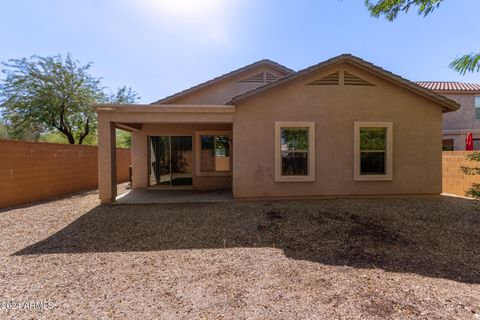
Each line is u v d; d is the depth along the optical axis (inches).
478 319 113.1
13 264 176.6
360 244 213.3
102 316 117.5
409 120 371.2
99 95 727.7
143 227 257.1
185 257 189.2
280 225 259.6
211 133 499.8
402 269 169.2
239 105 356.8
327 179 364.8
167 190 478.0
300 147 367.2
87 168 546.9
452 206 323.0
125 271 165.9
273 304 127.1
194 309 123.2
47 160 426.9
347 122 365.1
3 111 634.2
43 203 374.3
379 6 287.4
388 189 369.7
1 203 343.6
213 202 356.2
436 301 128.9
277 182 361.4
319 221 269.3
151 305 126.8
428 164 373.4
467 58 236.4
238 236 233.3
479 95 767.7
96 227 258.1
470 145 520.7
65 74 648.4
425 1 266.4
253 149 359.6
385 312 119.2
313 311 120.6
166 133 503.2
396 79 358.6
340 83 363.3
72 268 170.6
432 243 214.7
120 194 431.2
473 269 169.6
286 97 360.5
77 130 745.0
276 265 175.2
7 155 354.3
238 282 150.8
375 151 372.5
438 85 813.2
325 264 176.9
